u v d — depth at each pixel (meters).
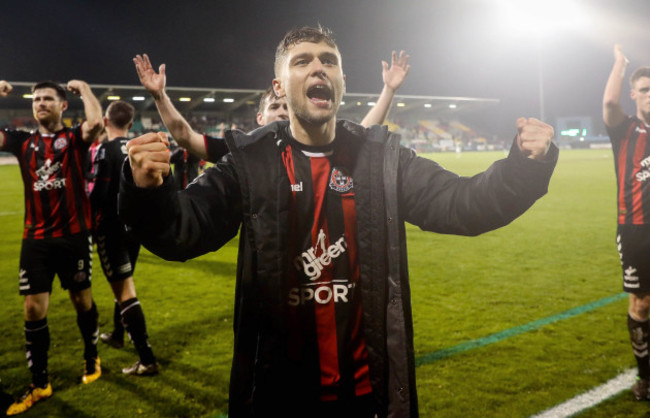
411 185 1.37
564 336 3.47
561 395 2.65
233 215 1.34
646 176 2.81
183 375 3.05
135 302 3.10
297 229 1.36
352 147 1.43
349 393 1.39
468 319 3.88
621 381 2.79
